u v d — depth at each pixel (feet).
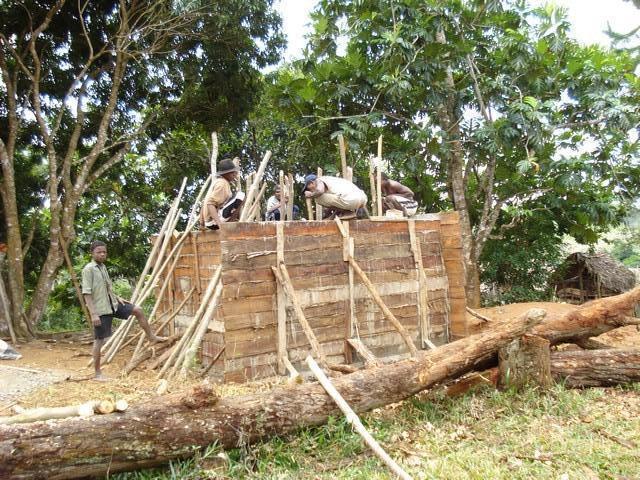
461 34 41.01
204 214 24.09
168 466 13.50
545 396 18.03
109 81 46.37
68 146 44.50
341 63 41.96
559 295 53.98
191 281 26.08
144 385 21.20
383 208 31.91
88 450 12.17
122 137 43.42
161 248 27.73
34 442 11.75
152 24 42.22
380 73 39.75
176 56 46.09
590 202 44.93
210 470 13.12
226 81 46.44
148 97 48.57
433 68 38.81
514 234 50.75
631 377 19.45
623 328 30.86
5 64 38.81
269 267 22.03
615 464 13.29
